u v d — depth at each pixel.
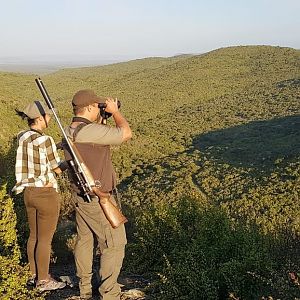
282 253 4.16
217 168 56.75
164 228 4.59
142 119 119.06
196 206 4.95
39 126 3.46
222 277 3.60
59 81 196.00
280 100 125.62
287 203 38.75
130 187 51.88
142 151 71.25
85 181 2.92
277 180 47.12
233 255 3.91
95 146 2.94
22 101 47.88
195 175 55.44
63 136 2.98
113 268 3.05
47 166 3.42
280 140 72.12
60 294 3.49
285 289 3.09
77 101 2.96
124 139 2.95
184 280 3.63
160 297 3.52
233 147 71.50
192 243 4.19
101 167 2.96
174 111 135.88
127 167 60.41
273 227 5.02
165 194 46.88
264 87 157.50
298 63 188.62
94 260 4.36
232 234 4.17
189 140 84.88
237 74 189.00
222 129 94.50
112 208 2.98
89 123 2.97
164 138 87.00
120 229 3.05
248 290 3.49
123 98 157.88
